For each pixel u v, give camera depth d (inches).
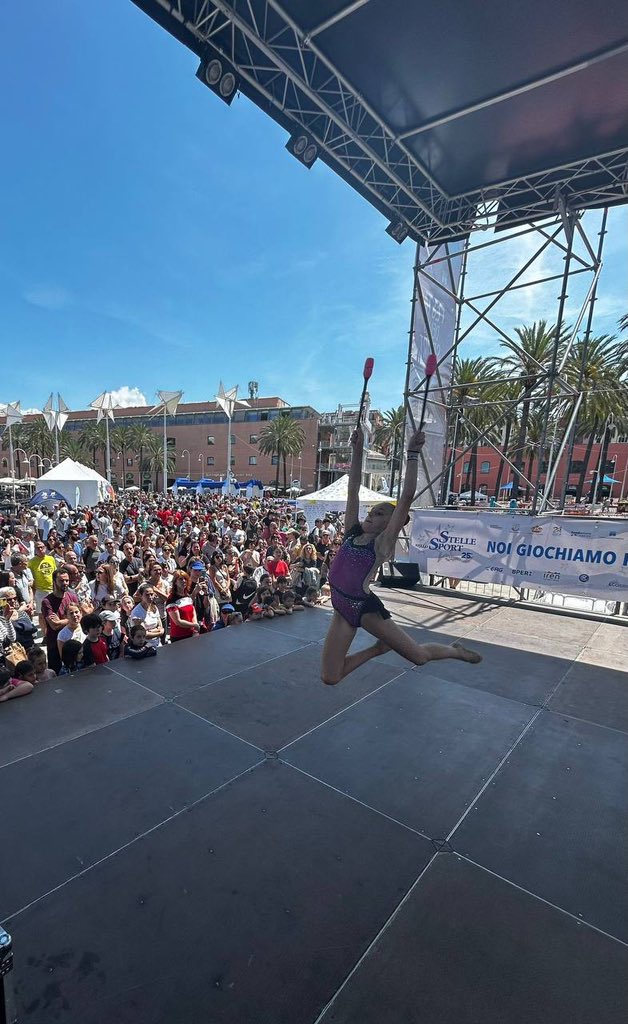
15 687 168.2
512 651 227.6
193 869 97.2
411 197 274.7
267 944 82.4
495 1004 73.5
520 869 99.8
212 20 175.9
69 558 345.4
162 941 82.4
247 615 296.0
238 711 161.3
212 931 84.4
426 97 209.6
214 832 107.1
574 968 79.6
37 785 120.9
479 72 194.5
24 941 81.4
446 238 313.4
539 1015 72.1
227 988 75.2
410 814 114.8
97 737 143.3
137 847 102.2
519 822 113.3
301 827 109.5
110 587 276.8
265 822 110.7
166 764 131.0
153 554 380.5
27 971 76.7
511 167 258.2
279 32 182.1
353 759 136.0
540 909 90.7
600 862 102.4
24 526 522.0
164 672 192.1
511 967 79.4
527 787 126.3
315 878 96.0
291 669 197.6
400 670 200.2
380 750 140.9
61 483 824.9
